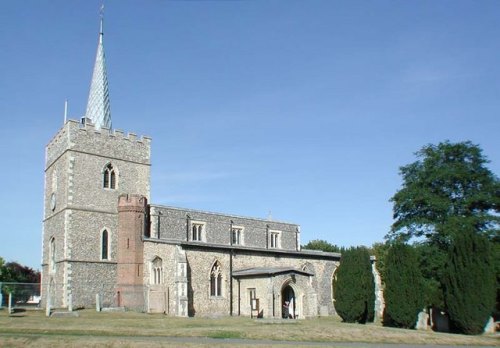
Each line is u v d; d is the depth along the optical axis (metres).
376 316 49.72
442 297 39.94
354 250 40.91
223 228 53.75
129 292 44.22
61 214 46.03
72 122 46.72
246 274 44.75
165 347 22.17
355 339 27.80
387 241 51.44
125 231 45.59
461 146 49.94
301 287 46.25
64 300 43.25
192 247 43.44
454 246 35.38
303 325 32.66
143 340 23.89
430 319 41.50
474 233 35.12
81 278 44.34
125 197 46.41
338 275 41.09
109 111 54.44
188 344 22.70
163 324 31.66
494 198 47.75
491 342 28.56
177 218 49.38
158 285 43.31
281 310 44.00
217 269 45.19
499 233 46.41
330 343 25.78
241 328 29.47
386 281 37.41
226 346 22.52
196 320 35.31
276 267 48.81
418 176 51.09
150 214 47.41
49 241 48.44
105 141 48.72
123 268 45.03
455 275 34.81
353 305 39.56
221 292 45.22
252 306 43.22
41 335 25.66
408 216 51.12
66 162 46.34
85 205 46.09
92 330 27.69
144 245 45.47
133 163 50.62
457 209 49.06
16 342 23.22
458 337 30.02
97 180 47.47
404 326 36.22
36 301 51.03
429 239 48.81
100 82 54.50
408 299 35.91
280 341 25.80
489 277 34.19
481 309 33.72
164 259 43.25
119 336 26.00
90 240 45.69
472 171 49.47
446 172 48.66
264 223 58.66
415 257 36.72
